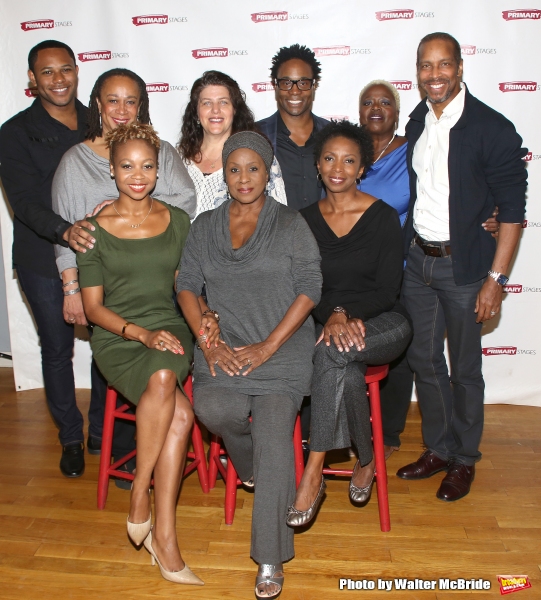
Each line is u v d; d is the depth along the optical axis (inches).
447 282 103.8
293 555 87.0
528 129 134.9
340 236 98.7
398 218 98.7
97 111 102.7
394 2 132.8
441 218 102.2
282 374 88.4
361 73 136.2
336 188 96.7
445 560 91.7
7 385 157.6
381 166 111.7
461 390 108.8
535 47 131.6
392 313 99.3
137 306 96.5
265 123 118.5
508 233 100.4
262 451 84.4
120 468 112.9
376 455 97.9
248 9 135.1
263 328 92.0
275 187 106.5
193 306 94.0
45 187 110.3
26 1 137.5
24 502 106.7
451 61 97.2
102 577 88.9
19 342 152.0
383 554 93.2
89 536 97.7
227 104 106.7
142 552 94.3
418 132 106.5
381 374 96.7
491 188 101.3
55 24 137.9
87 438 129.9
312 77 113.7
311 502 89.4
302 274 91.7
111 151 93.0
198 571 90.0
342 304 98.5
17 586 87.0
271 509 83.0
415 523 100.7
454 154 99.6
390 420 119.8
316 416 90.0
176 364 87.9
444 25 132.9
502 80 133.6
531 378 146.0
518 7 130.6
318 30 135.1
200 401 88.5
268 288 91.7
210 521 101.7
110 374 93.5
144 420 86.4
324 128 99.5
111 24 137.3
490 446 126.8
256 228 92.1
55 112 111.3
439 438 114.7
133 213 95.6
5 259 147.8
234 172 90.8
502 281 101.6
